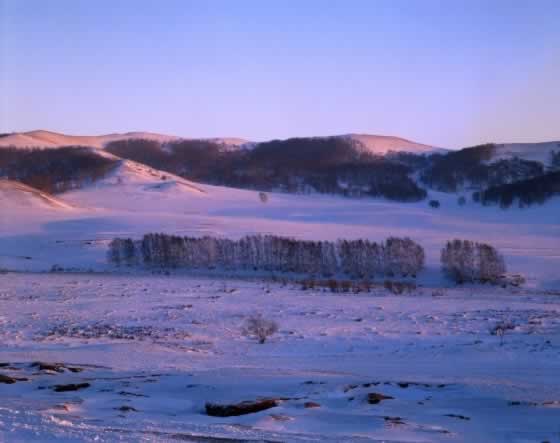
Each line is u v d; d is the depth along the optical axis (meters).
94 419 14.64
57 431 12.25
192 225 130.25
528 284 70.62
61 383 20.12
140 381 21.02
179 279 72.81
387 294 61.12
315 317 45.44
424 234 125.12
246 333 37.75
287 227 132.88
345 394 19.09
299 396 18.52
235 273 81.75
